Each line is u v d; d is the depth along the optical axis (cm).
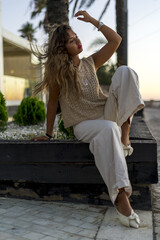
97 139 222
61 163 264
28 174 272
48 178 267
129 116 231
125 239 193
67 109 244
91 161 257
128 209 212
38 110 574
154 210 257
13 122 602
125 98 232
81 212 245
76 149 258
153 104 2961
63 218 231
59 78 232
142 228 211
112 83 240
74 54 236
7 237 194
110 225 216
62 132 377
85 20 249
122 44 659
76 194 268
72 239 193
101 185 262
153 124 1087
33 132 474
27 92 2139
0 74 1491
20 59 2436
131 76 231
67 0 468
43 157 265
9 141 284
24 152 269
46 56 240
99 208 255
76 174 262
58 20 457
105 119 248
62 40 231
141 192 253
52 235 199
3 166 276
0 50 1501
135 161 248
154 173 248
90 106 242
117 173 211
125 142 234
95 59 253
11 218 230
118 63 663
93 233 203
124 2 650
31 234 200
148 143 246
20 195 279
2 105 485
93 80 242
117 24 662
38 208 254
